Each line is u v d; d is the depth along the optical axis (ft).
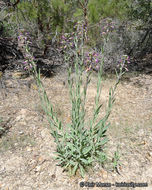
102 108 12.17
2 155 8.16
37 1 15.60
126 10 18.11
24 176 7.29
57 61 18.40
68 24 16.07
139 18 19.49
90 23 15.84
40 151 8.47
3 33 16.97
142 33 23.54
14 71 16.30
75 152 7.74
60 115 11.10
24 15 16.30
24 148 8.59
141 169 7.70
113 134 9.66
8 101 12.19
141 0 18.84
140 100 13.42
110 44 17.80
